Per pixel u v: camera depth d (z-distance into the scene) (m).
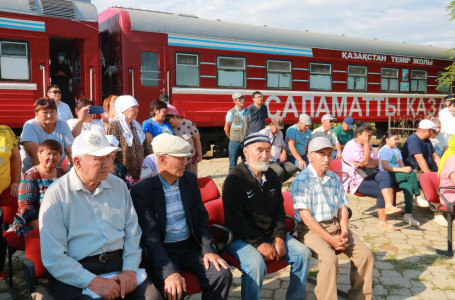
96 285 2.57
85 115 5.12
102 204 2.75
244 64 11.74
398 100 15.66
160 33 10.34
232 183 3.38
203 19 11.16
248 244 3.33
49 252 2.57
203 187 4.11
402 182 6.05
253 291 3.17
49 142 3.54
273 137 7.12
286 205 3.93
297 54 12.77
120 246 2.81
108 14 10.43
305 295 3.63
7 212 3.97
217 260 3.02
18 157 4.12
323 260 3.37
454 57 16.77
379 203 5.81
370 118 14.84
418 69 16.30
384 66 15.12
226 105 11.44
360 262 3.53
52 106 4.38
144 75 10.17
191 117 10.86
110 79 10.36
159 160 3.04
